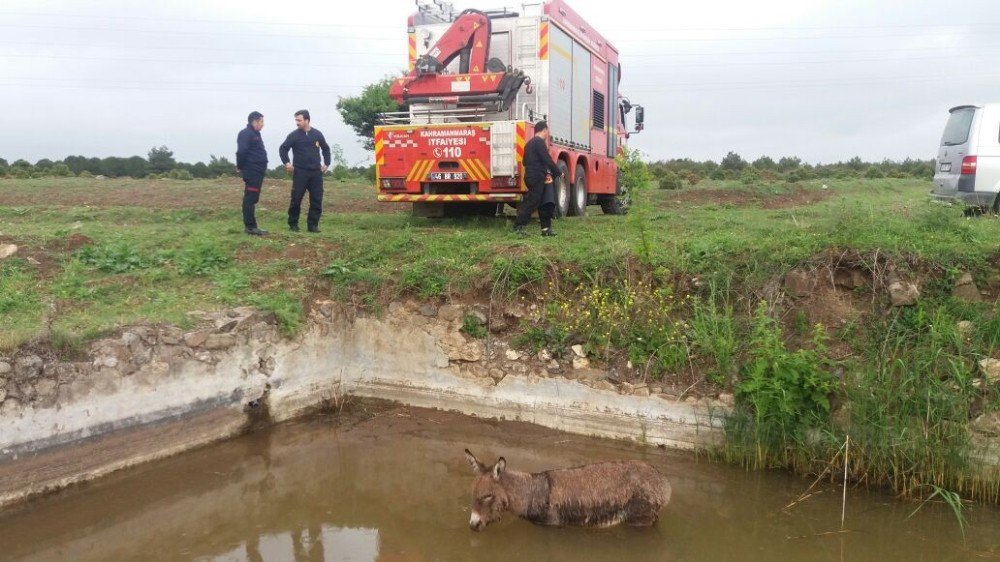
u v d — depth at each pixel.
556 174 10.30
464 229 11.39
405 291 8.87
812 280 7.65
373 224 12.50
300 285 8.92
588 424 7.84
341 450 7.57
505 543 5.66
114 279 8.55
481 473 5.73
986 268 7.23
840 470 6.57
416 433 7.99
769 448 6.86
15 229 10.21
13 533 5.66
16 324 6.80
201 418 7.38
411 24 12.73
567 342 8.07
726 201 18.70
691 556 5.46
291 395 8.29
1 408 5.90
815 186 23.23
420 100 11.79
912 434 6.31
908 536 5.68
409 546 5.64
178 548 5.59
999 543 5.56
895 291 7.19
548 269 8.59
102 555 5.46
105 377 6.61
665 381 7.54
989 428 6.21
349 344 8.99
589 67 14.48
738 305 7.82
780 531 5.80
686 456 7.25
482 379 8.35
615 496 5.70
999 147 10.98
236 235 10.68
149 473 6.80
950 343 6.73
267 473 7.00
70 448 6.34
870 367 6.77
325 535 5.84
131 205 15.25
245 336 7.81
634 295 8.05
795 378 6.68
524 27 12.16
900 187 24.27
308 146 10.93
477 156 11.17
